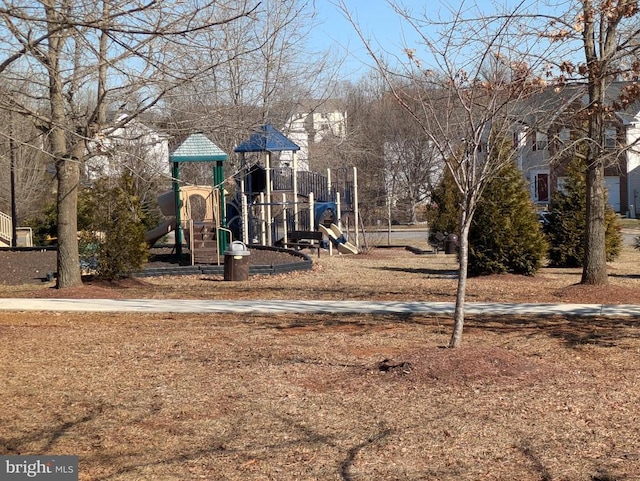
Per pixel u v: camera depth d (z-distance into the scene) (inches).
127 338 414.3
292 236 1151.6
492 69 419.5
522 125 451.8
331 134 1728.6
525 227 725.9
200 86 636.1
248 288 650.2
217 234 828.6
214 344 393.7
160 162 948.0
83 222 687.7
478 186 322.0
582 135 557.0
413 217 2036.2
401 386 298.8
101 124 530.3
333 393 293.1
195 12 358.3
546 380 305.1
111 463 225.3
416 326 440.8
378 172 1724.9
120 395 297.9
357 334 416.8
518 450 226.8
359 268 859.4
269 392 296.4
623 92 454.3
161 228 926.4
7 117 491.8
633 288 598.5
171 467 220.5
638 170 1947.6
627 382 301.7
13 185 1095.0
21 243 1257.4
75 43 518.3
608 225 910.4
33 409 281.7
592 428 245.0
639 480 201.6
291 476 210.7
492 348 343.0
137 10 279.7
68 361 359.3
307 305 528.7
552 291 601.3
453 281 701.3
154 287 664.4
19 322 470.0
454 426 249.4
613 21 457.7
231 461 223.9
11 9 281.9
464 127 347.3
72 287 616.4
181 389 304.2
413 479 206.1
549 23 393.1
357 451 229.5
